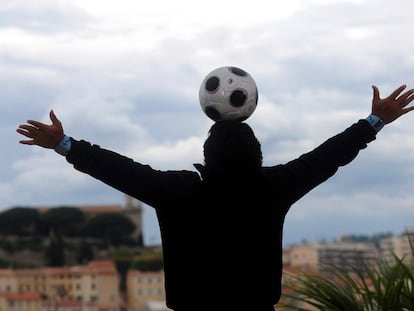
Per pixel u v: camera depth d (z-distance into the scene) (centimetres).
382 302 475
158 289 15000
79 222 18138
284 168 303
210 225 288
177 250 290
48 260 17225
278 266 294
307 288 481
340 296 475
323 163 308
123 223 18200
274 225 294
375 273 505
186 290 288
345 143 315
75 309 14575
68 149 299
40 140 299
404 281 484
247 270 287
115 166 294
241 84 322
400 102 326
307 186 304
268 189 294
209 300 286
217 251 287
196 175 296
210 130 303
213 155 294
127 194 296
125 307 15512
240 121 325
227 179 291
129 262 16238
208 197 290
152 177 292
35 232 17625
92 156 297
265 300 289
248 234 289
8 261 16888
